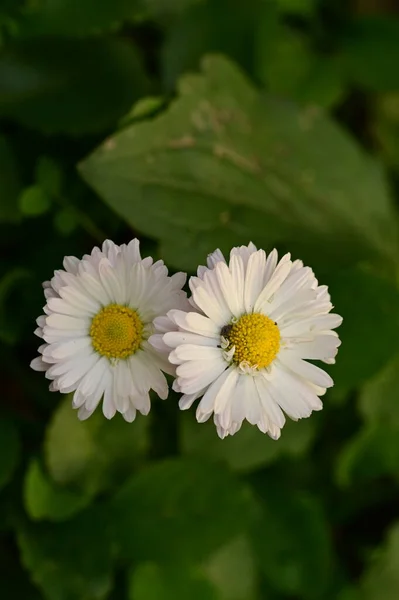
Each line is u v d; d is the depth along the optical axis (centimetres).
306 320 24
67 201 30
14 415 30
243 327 24
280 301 24
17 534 29
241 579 31
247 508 29
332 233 31
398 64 34
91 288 24
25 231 31
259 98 31
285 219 30
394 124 37
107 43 31
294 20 35
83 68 31
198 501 29
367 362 29
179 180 29
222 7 32
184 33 32
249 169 30
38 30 30
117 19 30
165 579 30
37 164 30
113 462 30
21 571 31
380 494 34
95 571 29
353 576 34
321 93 33
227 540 29
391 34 35
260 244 29
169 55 32
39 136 31
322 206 31
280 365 24
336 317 24
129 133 29
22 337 29
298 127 31
